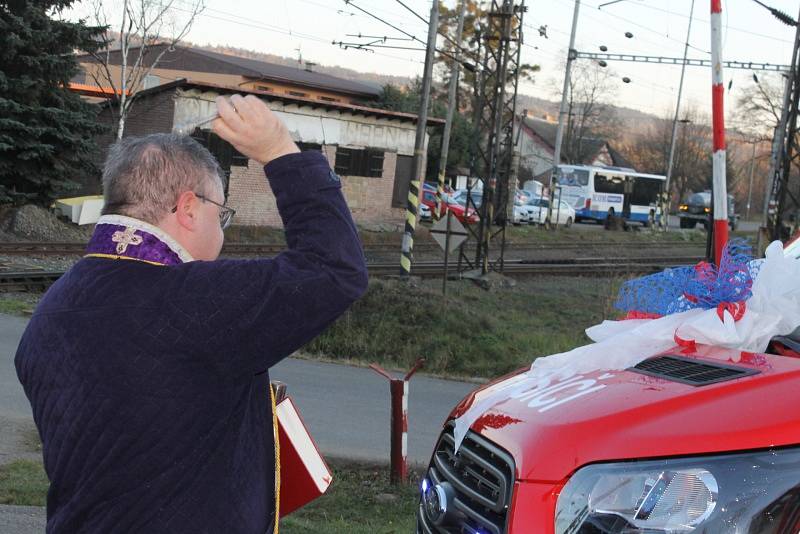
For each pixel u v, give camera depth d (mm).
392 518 6477
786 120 27344
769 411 2607
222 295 1976
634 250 41344
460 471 3094
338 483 7488
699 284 3375
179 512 1952
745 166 103250
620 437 2613
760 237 27391
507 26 26344
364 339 15328
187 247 2135
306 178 2107
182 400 1949
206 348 1958
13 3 25000
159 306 1970
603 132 104250
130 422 1923
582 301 24484
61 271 19188
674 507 2490
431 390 12531
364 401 11031
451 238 18641
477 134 27094
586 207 56844
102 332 1956
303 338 2039
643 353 3242
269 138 2115
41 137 25844
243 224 32562
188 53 53500
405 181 41344
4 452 7379
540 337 17188
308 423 9617
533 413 2900
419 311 16422
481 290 24750
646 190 60094
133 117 32219
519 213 47750
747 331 3203
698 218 62906
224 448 2008
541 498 2635
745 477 2498
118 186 2100
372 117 38344
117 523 1937
